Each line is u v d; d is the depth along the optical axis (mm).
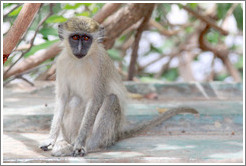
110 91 7309
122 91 7668
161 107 9352
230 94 11492
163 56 17031
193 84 11617
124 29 10531
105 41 10445
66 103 7125
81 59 6891
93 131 6637
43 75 12141
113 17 10289
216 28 13203
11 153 6000
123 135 7426
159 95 11375
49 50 10539
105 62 7184
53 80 11992
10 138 7086
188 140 7055
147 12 10586
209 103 9891
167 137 7422
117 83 7582
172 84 11578
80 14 9102
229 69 15898
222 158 5539
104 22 10312
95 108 6820
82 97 7180
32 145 6625
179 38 18016
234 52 16438
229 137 7305
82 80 6988
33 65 10766
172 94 11445
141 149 6395
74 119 7105
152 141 7047
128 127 8008
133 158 5551
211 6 15320
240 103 9781
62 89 6969
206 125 8086
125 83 11461
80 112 7133
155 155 5875
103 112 6742
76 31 6789
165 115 8102
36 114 8180
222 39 16125
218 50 15547
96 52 7023
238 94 11500
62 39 6949
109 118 6723
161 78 18094
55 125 6566
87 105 6926
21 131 7738
